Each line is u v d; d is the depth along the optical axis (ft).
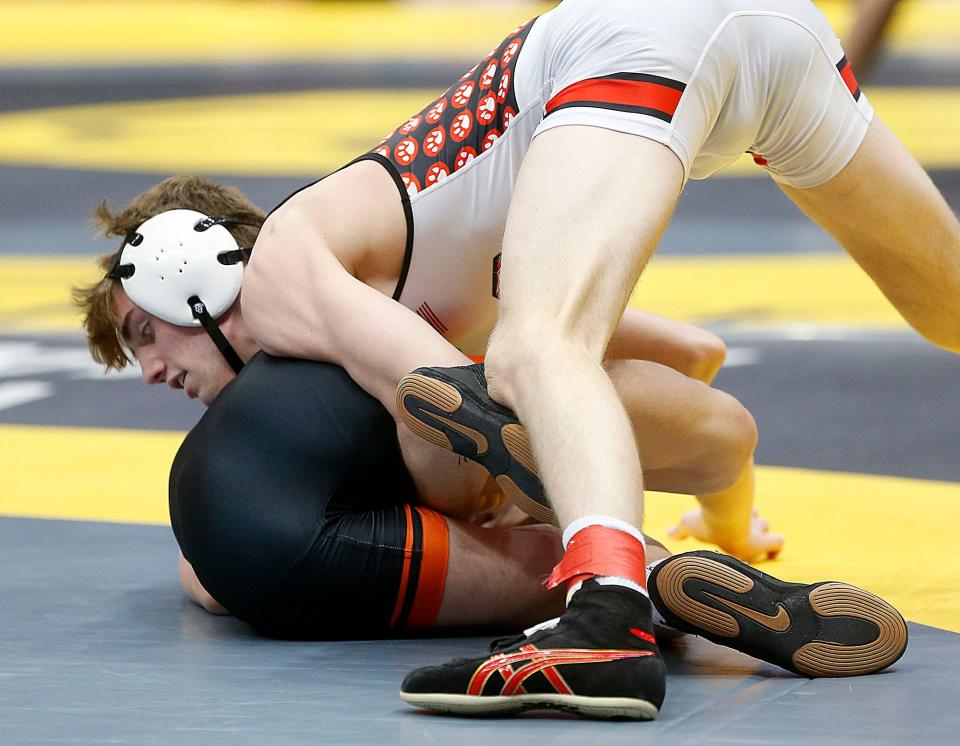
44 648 25.32
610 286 23.34
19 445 46.91
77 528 36.14
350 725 20.34
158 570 31.86
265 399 26.30
